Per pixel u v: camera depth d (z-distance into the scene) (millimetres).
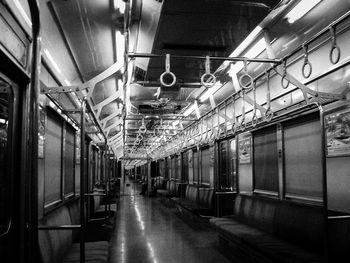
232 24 3113
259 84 5602
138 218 9930
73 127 5707
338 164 3783
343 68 3641
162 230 7879
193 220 9352
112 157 14641
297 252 3840
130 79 5152
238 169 7125
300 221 4285
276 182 5602
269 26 3736
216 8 2785
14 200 2518
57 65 4223
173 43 3586
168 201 14375
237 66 5043
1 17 2039
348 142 3615
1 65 2270
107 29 3693
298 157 4922
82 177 2939
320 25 3582
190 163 12383
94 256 3811
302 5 3246
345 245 3369
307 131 4707
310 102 3682
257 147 6355
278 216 4898
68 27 3420
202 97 7480
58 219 4141
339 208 3727
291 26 3695
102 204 10406
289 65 4633
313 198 4531
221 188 8234
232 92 6555
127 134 12438
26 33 2494
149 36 3736
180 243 6422
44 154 3740
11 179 2455
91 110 3826
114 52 4398
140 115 8117
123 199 16812
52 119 4344
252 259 4766
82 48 4055
